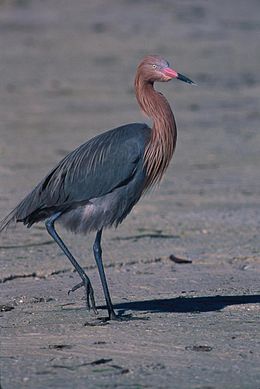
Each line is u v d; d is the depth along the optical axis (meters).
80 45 45.88
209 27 51.12
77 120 29.67
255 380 10.07
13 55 43.25
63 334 11.64
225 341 11.31
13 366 10.51
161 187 21.14
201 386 9.89
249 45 45.94
